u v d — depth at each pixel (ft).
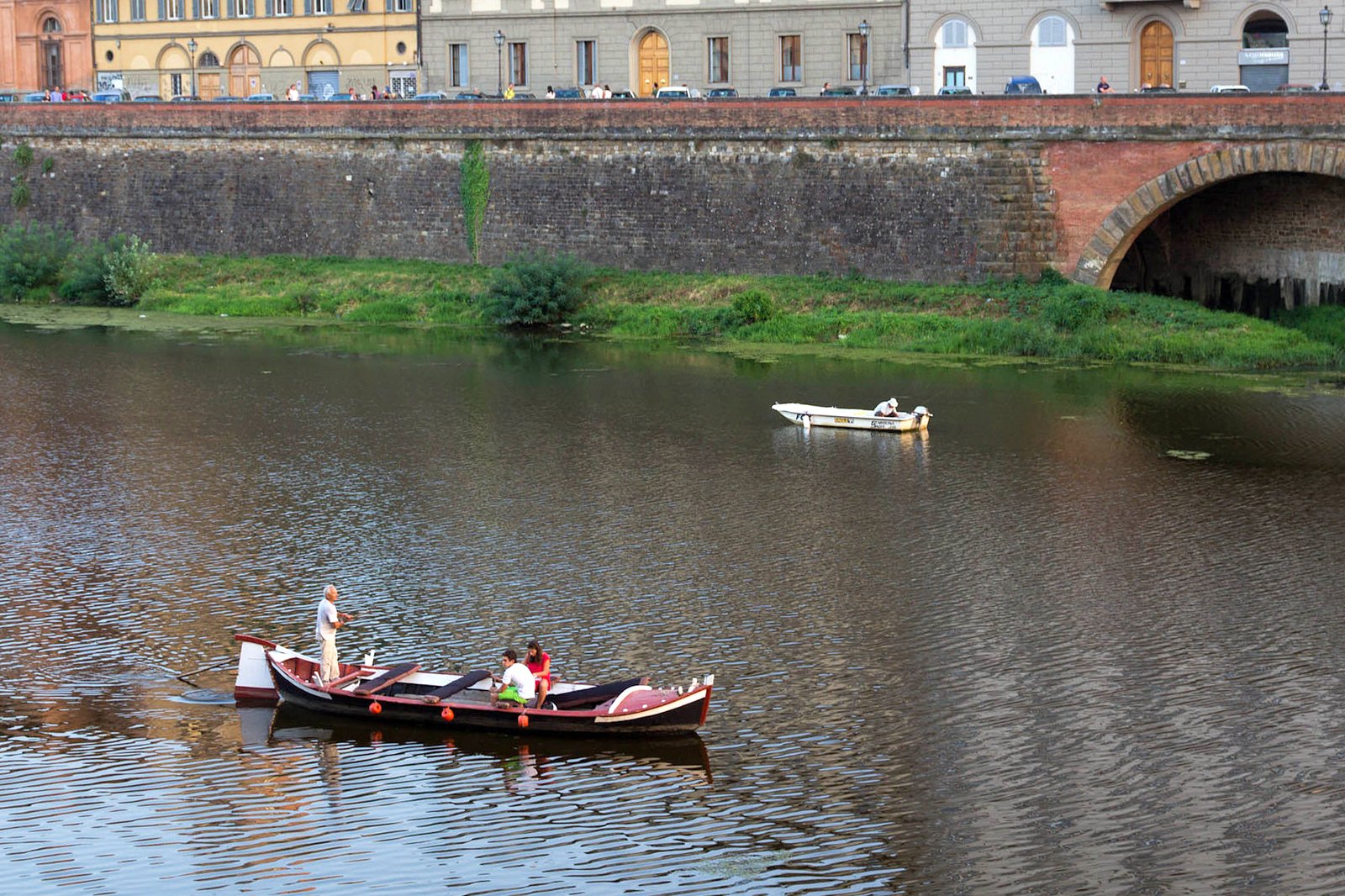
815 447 259.80
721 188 373.61
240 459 252.01
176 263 418.51
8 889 131.23
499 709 156.97
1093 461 249.34
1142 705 162.81
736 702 163.84
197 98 477.36
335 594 163.43
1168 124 326.24
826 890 131.34
